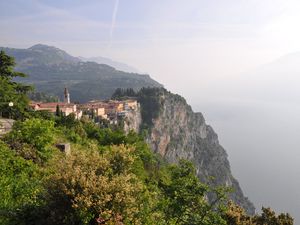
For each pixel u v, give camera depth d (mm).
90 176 8883
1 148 14125
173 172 13047
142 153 38469
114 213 8469
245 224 22609
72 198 8555
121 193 8742
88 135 43812
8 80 38156
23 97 36375
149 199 12430
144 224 10883
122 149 10633
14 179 11867
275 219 25359
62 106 120625
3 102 32812
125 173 10094
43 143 16562
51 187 8867
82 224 8352
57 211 8562
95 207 8336
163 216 12539
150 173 33500
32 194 10680
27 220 8953
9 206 9641
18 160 13617
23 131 16516
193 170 12867
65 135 32812
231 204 24469
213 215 12391
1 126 20594
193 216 12297
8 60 38750
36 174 13273
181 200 12367
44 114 40438
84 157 9641
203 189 12445
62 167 9297
